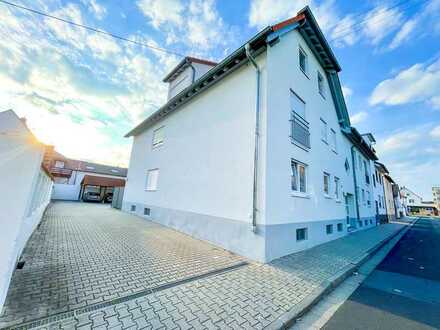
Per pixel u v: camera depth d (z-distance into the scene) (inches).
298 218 250.4
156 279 136.2
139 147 541.3
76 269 143.2
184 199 311.9
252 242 199.2
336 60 391.5
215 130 279.0
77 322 84.5
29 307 92.0
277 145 225.3
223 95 278.8
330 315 112.0
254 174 209.6
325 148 366.3
